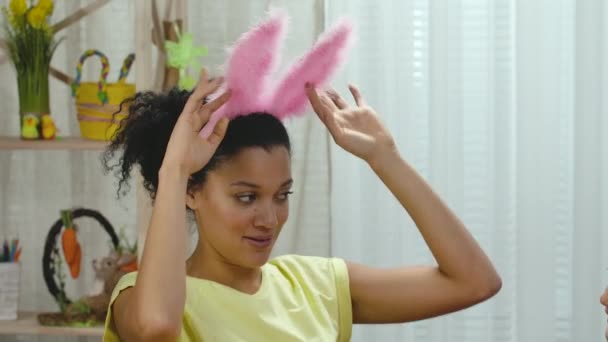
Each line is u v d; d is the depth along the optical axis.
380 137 1.70
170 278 1.41
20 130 2.80
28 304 3.11
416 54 2.90
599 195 2.81
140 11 2.60
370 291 1.74
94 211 2.79
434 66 2.81
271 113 1.58
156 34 2.74
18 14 2.69
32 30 2.69
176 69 2.70
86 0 3.02
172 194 1.44
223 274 1.59
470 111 2.91
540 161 2.83
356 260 2.92
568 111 2.90
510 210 2.89
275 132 1.56
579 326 2.85
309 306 1.67
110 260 2.74
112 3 3.02
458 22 2.81
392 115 2.87
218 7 2.92
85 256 3.08
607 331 1.89
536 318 2.86
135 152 1.62
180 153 1.45
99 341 3.11
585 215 2.82
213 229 1.53
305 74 1.59
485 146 2.90
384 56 2.85
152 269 1.41
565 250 2.95
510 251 2.90
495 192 2.85
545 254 2.85
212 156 1.52
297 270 1.72
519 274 2.86
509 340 2.91
